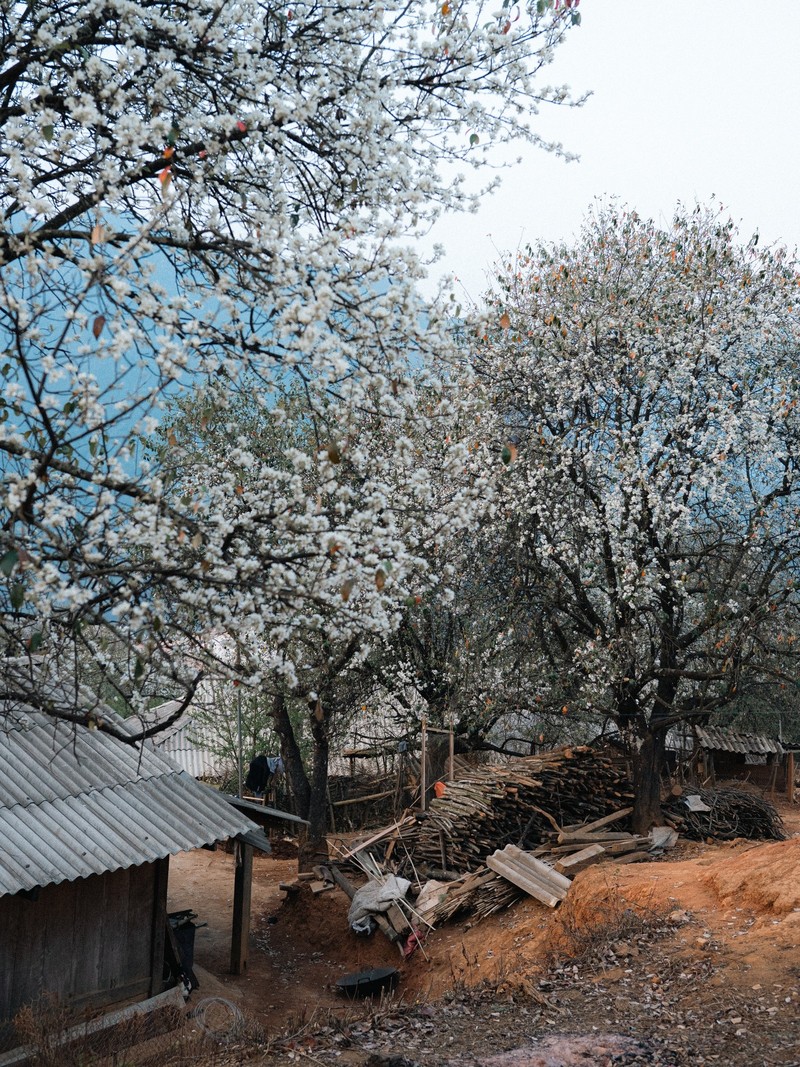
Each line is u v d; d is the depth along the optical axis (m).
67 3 6.98
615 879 13.73
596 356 16.44
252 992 14.48
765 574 15.93
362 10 7.24
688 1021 9.02
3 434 5.69
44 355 5.55
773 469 16.45
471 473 14.90
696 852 17.12
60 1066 9.72
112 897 12.39
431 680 20.52
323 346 6.14
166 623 6.16
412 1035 9.62
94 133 6.75
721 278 17.02
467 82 7.43
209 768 28.77
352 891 16.95
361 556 6.67
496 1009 10.38
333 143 7.43
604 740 20.27
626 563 15.37
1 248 5.88
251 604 6.26
